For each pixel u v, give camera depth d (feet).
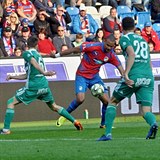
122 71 138.62
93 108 167.22
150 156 94.32
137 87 113.09
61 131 140.05
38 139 122.52
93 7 216.54
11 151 102.99
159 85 169.89
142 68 112.27
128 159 91.45
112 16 198.18
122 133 131.34
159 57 171.12
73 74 166.91
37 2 200.64
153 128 112.98
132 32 112.68
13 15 189.37
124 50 111.96
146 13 223.51
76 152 99.76
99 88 139.95
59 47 187.93
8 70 163.84
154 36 200.23
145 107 113.39
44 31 188.65
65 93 166.30
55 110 141.08
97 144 109.81
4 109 162.81
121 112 168.35
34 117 164.45
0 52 177.68
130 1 227.40
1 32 190.19
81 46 137.28
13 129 152.15
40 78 136.36
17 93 137.08
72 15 209.77
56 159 92.79
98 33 194.18
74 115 166.40
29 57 133.80
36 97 137.90
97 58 138.31
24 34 184.44
